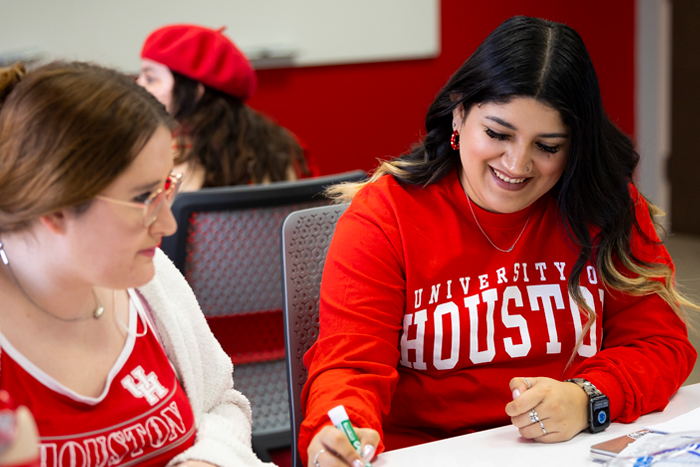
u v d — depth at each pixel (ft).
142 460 3.16
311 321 4.41
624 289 4.27
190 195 5.00
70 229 2.67
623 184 4.19
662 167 16.56
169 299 3.71
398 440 4.18
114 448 3.05
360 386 3.68
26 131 2.57
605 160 4.11
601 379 3.68
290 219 4.41
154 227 2.83
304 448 3.44
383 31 13.53
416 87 14.02
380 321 3.95
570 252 4.27
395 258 4.11
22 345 2.93
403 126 14.08
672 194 16.55
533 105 3.71
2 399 2.01
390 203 4.21
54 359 3.00
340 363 3.79
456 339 4.06
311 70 13.46
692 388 4.19
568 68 3.73
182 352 3.58
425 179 4.28
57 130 2.56
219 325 5.50
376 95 13.85
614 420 3.68
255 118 7.19
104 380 3.14
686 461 2.85
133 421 3.14
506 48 3.77
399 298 4.07
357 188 4.67
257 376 5.68
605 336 4.45
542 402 3.40
